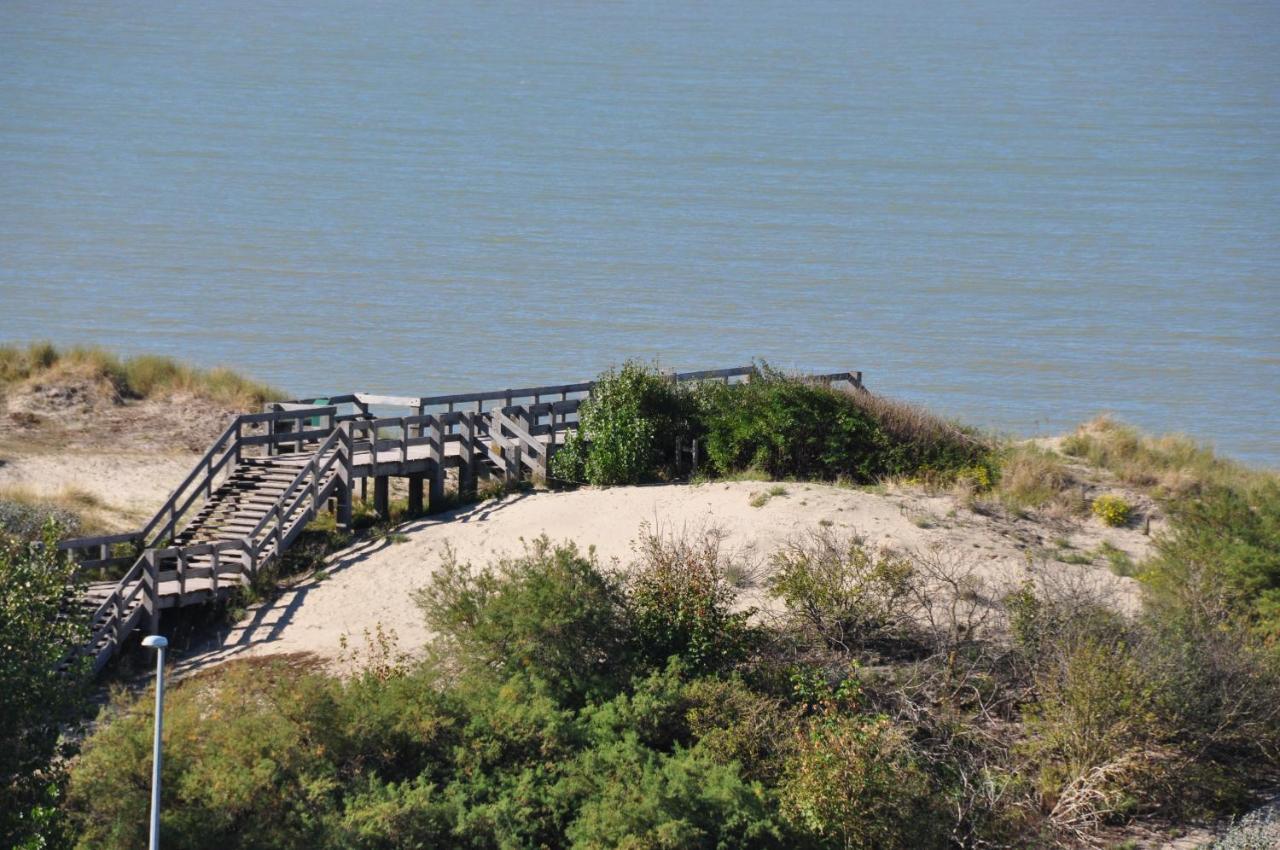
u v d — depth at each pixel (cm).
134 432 7275
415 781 3762
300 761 3569
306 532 5841
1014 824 3809
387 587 5325
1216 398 12175
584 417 6438
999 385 12469
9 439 6994
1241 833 3775
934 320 15538
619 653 4394
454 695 4066
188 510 6200
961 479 6084
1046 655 4328
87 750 3453
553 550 4844
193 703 3653
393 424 5959
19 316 14438
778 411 6353
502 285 17362
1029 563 5034
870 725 3859
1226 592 4800
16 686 3169
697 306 16150
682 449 6500
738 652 4422
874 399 6569
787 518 5509
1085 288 17725
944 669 4322
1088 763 3950
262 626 5100
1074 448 6925
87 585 4912
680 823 3444
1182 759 4025
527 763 3869
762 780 3878
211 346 13450
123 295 16000
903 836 3650
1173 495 6225
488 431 6456
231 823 3312
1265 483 6088
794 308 16112
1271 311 16450
